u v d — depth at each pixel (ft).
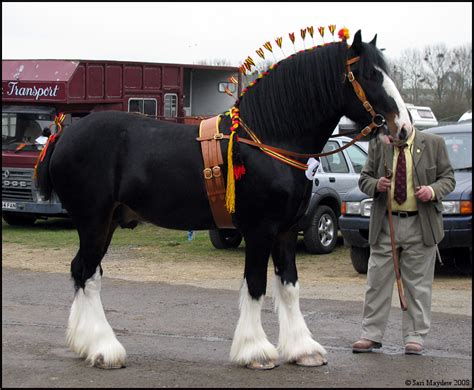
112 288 31.83
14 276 34.86
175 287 32.19
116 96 52.26
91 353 19.93
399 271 21.38
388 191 20.93
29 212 50.65
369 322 21.53
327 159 42.22
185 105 60.54
